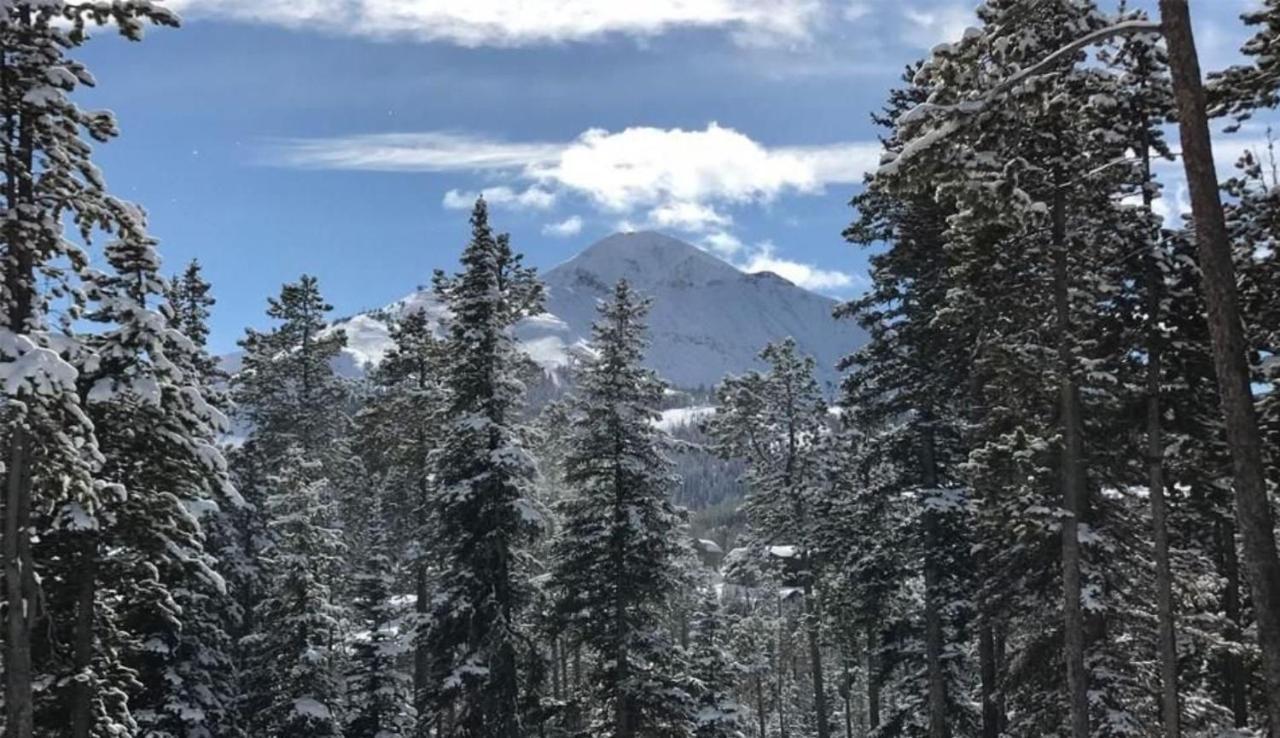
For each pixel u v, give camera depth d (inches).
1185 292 735.7
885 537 1099.9
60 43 588.4
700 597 1648.6
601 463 1213.7
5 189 600.1
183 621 1003.9
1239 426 396.5
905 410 1025.5
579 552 1202.6
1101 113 688.4
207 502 821.2
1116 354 770.8
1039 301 755.4
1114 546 782.5
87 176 624.7
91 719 732.0
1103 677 756.6
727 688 1599.4
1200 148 406.6
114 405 709.3
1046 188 711.1
